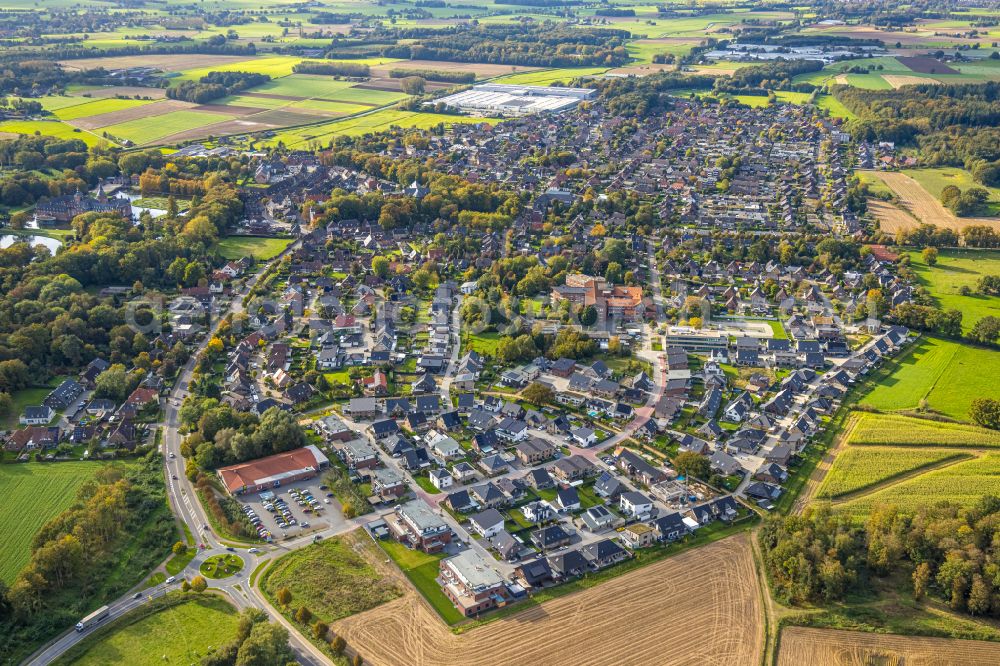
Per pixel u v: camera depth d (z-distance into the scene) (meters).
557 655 198.50
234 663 192.62
